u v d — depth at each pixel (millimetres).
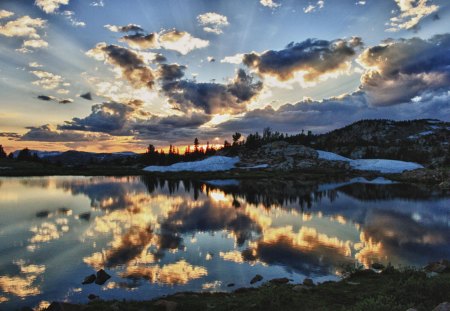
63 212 44688
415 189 81938
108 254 25250
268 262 23453
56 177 120062
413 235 32156
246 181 107125
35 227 34781
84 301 16812
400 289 13719
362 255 25297
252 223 37906
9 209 47031
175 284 19234
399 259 24281
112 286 18875
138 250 26406
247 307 13906
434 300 12312
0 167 149875
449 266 19828
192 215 43188
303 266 22609
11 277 20328
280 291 15297
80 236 30906
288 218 41406
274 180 110312
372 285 16719
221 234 32188
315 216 43000
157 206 51094
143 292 17969
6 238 30016
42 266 22391
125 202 55406
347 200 60125
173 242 28984
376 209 49312
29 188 77750
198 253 25656
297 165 150750
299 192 74188
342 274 20969
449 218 41906
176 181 106875
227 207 50688
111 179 112812
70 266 22375
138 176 131375
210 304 14695
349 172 137750
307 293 15703
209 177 119438
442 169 115812
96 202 54969
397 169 143875
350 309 11727
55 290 18312
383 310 10914
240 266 22594
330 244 28547
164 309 14102
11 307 16188
